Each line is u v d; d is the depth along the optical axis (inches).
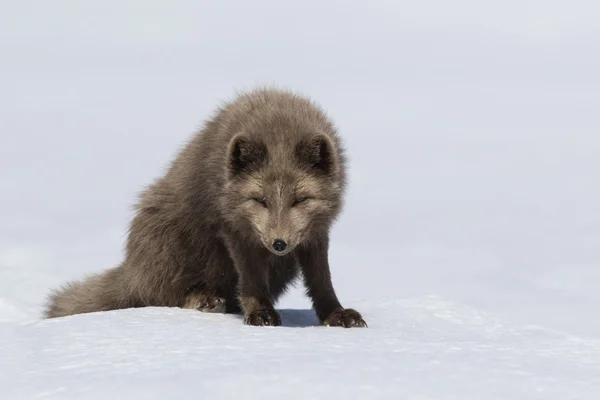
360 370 311.0
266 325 484.7
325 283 521.3
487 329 527.5
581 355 364.8
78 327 437.7
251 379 297.3
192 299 566.6
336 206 508.7
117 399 283.3
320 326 495.8
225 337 396.2
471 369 317.4
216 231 539.8
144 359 343.6
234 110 547.2
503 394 288.5
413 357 337.4
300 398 279.3
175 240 563.5
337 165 501.7
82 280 634.8
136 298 588.7
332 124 546.0
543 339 468.4
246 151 491.5
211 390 286.7
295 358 333.1
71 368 334.3
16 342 399.5
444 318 558.3
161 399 280.5
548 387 298.0
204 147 548.4
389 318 555.2
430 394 285.0
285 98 547.2
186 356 344.8
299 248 523.8
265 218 481.4
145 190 588.7
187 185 554.3
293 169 488.4
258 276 510.3
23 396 294.7
